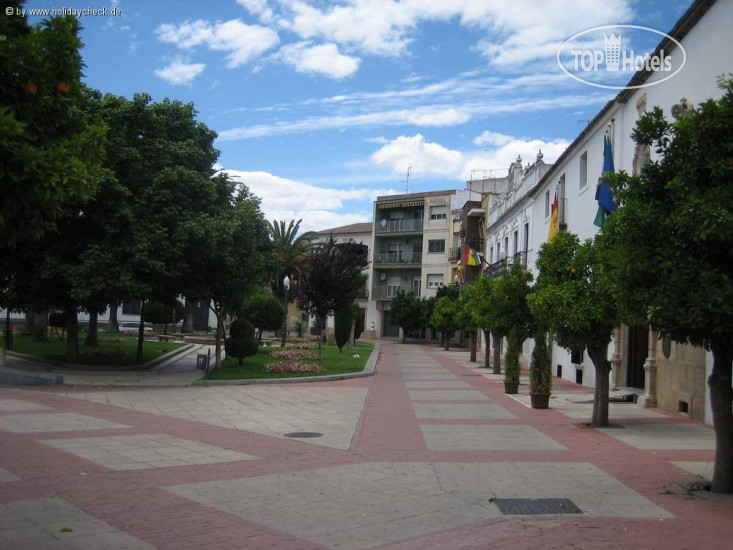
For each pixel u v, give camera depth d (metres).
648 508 6.58
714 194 7.05
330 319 72.50
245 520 6.00
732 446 7.26
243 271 21.36
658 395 15.19
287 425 12.27
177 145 21.28
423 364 33.41
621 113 18.14
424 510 6.50
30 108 5.30
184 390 17.88
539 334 15.32
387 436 11.16
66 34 5.54
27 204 4.85
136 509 6.23
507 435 11.30
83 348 28.17
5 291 21.20
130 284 18.64
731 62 12.23
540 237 29.03
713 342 7.08
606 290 11.44
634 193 7.95
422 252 69.38
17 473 7.57
